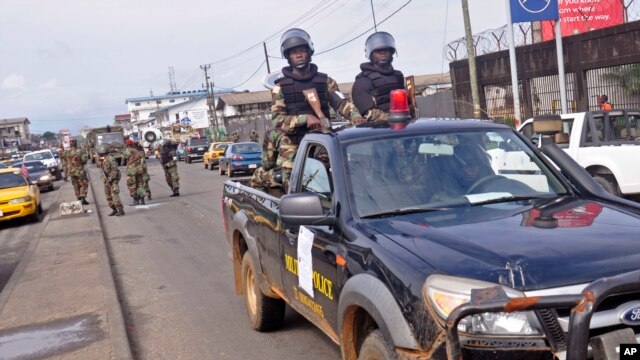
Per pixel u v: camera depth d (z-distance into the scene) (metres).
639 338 2.65
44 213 20.58
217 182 25.86
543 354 2.66
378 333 3.28
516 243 3.10
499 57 22.33
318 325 4.41
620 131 11.14
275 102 6.64
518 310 2.56
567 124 11.84
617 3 20.64
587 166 11.27
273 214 5.18
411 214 3.89
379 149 4.34
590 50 18.45
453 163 4.28
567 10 20.61
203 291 8.23
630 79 17.50
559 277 2.75
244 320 6.78
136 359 5.87
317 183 4.67
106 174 17.09
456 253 3.08
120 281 9.18
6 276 11.20
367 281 3.34
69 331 6.57
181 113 96.44
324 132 4.80
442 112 26.88
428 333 2.84
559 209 3.70
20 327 6.94
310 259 4.29
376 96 7.15
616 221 3.38
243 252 6.69
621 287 2.50
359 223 3.83
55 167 39.06
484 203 3.97
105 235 13.84
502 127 4.65
